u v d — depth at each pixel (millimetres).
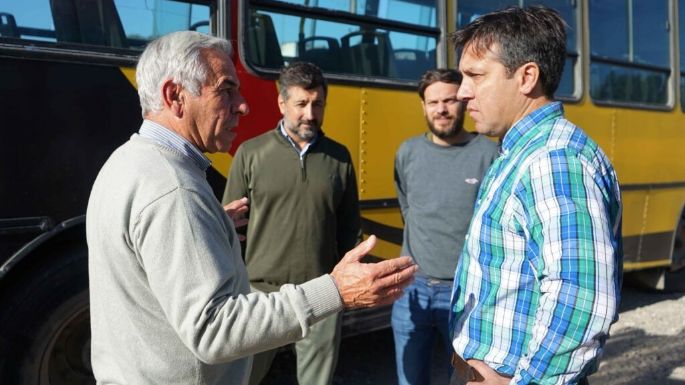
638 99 5867
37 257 2994
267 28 3551
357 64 3932
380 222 4012
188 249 1508
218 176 3408
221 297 1534
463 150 3033
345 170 3041
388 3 4059
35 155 2840
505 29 1730
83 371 3129
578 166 1540
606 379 4285
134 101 3109
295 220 2914
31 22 2840
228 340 1500
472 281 1780
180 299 1492
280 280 2941
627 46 5707
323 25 3773
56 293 2973
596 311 1426
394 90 4062
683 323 5543
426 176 3062
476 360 1737
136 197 1535
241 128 3453
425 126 4227
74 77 2939
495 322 1699
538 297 1635
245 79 3457
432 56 4320
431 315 3037
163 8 3207
